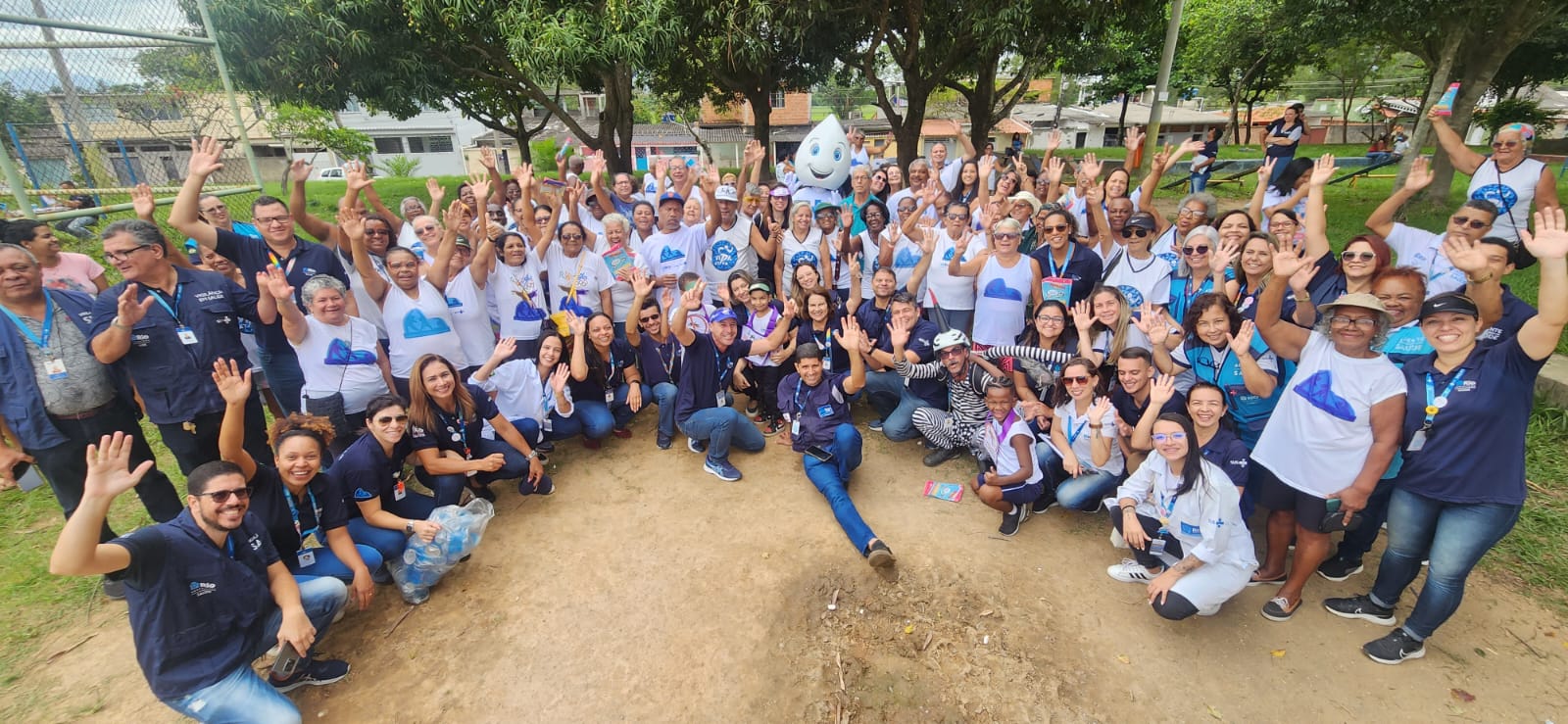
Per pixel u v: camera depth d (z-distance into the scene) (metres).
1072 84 39.25
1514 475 2.69
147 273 3.45
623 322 5.94
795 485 4.68
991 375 4.16
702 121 32.38
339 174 30.62
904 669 3.14
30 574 3.76
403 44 9.84
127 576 2.42
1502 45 8.92
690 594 3.64
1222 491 3.09
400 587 3.58
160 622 2.51
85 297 3.43
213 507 2.56
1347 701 2.89
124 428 3.57
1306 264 3.16
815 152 7.61
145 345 3.47
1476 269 2.80
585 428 5.07
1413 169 4.37
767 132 14.09
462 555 3.60
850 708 2.94
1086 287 5.08
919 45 13.76
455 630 3.42
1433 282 4.17
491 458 4.05
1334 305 2.95
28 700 3.00
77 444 3.41
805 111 32.66
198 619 2.60
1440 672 3.00
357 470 3.51
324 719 2.93
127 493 4.50
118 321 3.24
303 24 8.78
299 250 4.43
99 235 7.11
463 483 4.15
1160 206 13.60
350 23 9.16
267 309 4.09
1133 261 4.86
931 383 5.04
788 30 10.70
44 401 3.28
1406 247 4.39
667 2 9.17
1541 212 2.47
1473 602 3.39
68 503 3.51
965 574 3.75
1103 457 3.91
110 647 3.30
